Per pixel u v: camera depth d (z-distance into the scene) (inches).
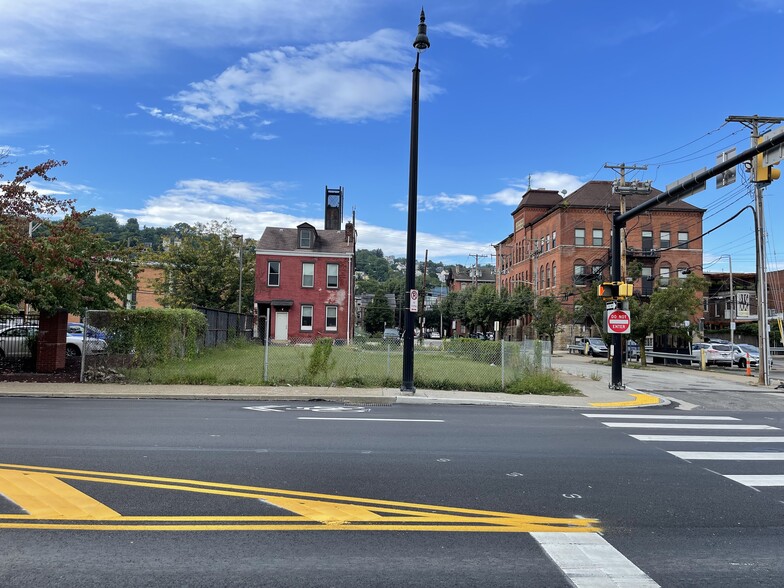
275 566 166.9
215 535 189.2
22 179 666.2
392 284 4291.3
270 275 1803.6
